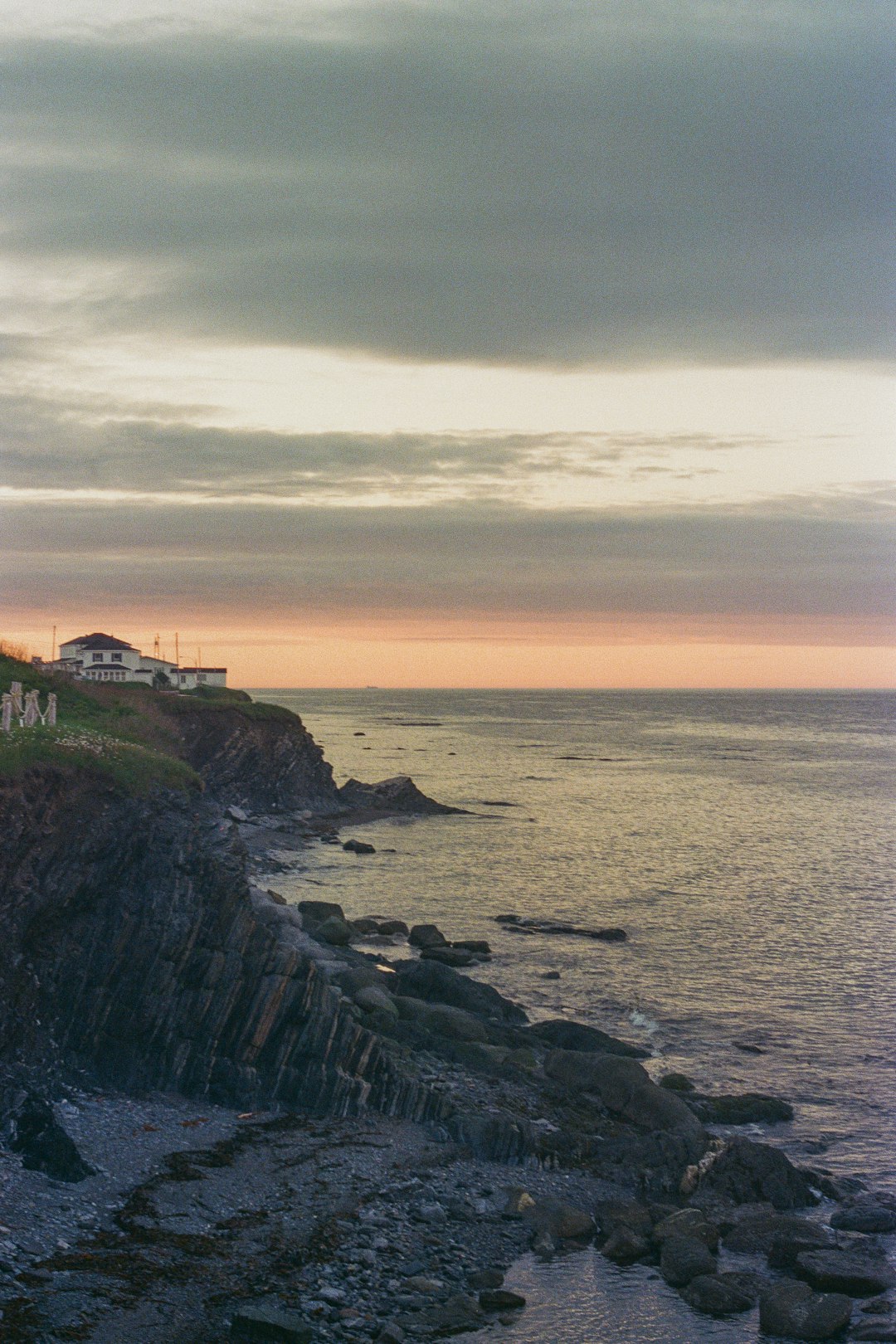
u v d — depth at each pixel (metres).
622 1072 39.38
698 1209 31.34
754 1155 33.50
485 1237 29.23
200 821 40.00
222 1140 32.44
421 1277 26.61
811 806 133.50
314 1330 23.78
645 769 185.38
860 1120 39.03
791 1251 29.11
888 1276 27.95
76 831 35.53
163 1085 34.94
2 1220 25.80
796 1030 48.31
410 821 114.81
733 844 102.50
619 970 57.53
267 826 102.44
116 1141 31.03
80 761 37.47
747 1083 42.31
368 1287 25.91
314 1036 36.31
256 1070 35.91
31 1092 30.86
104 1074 34.25
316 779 118.62
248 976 36.28
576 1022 46.34
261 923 37.53
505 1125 34.41
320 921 62.19
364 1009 43.41
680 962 59.16
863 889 80.50
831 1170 35.22
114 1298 23.78
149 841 37.25
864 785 161.12
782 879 84.44
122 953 35.16
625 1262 28.83
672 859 93.12
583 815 123.19
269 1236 27.39
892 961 59.75
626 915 70.81
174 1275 25.06
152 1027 35.12
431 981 49.19
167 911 36.09
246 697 140.00
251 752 109.38
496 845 100.19
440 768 180.00
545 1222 30.08
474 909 71.88
